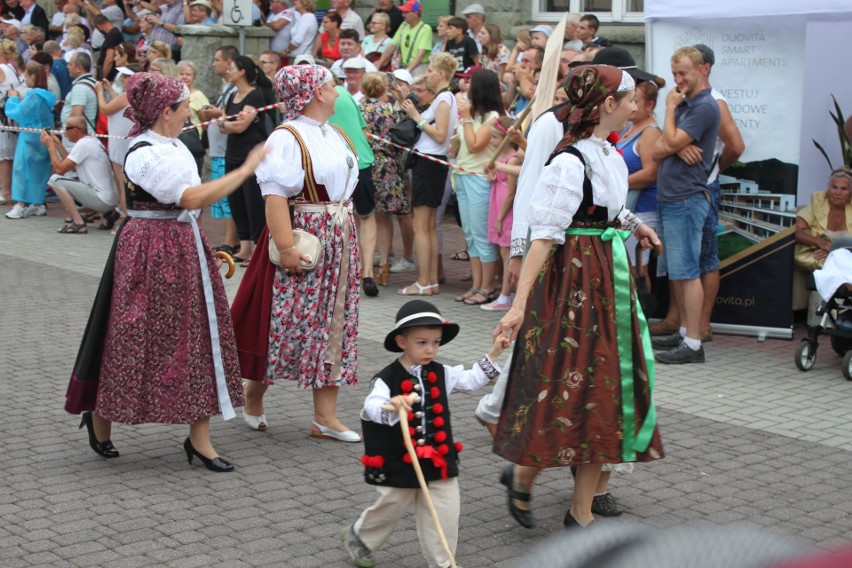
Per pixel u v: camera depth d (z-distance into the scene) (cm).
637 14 1261
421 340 396
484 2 1359
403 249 1127
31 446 566
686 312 749
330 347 562
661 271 802
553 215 423
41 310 882
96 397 523
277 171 536
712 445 579
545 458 425
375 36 1302
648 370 436
